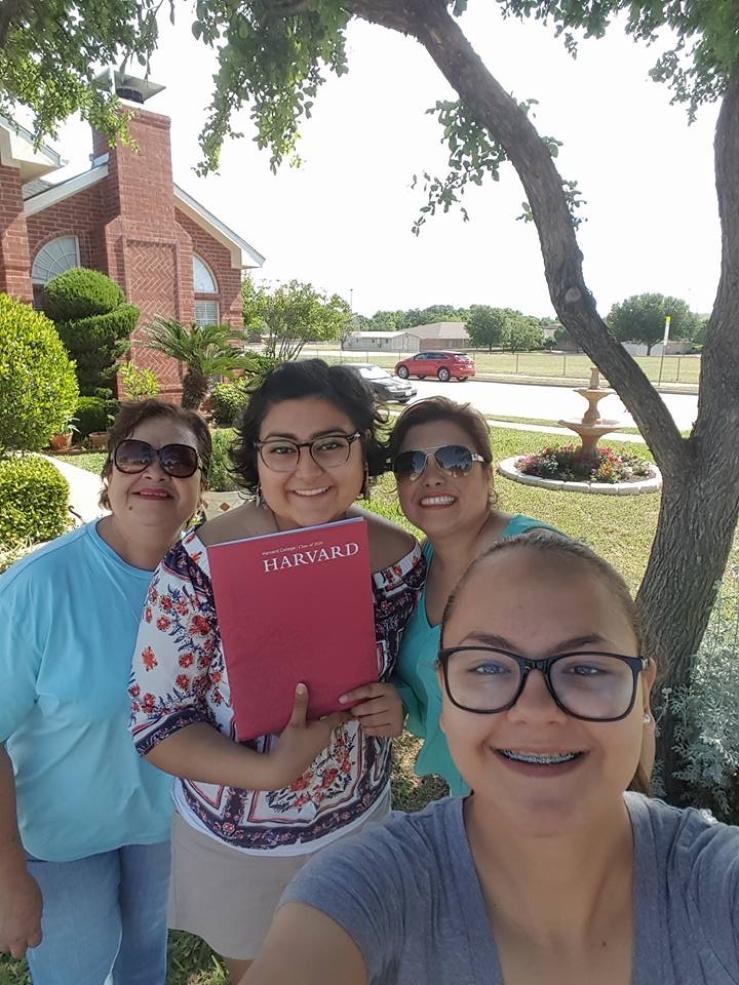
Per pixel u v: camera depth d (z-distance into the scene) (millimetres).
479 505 1751
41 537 6770
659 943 890
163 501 1641
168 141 14078
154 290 14305
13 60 4609
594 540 7414
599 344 2934
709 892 904
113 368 13250
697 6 2213
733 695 3029
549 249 2867
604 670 859
